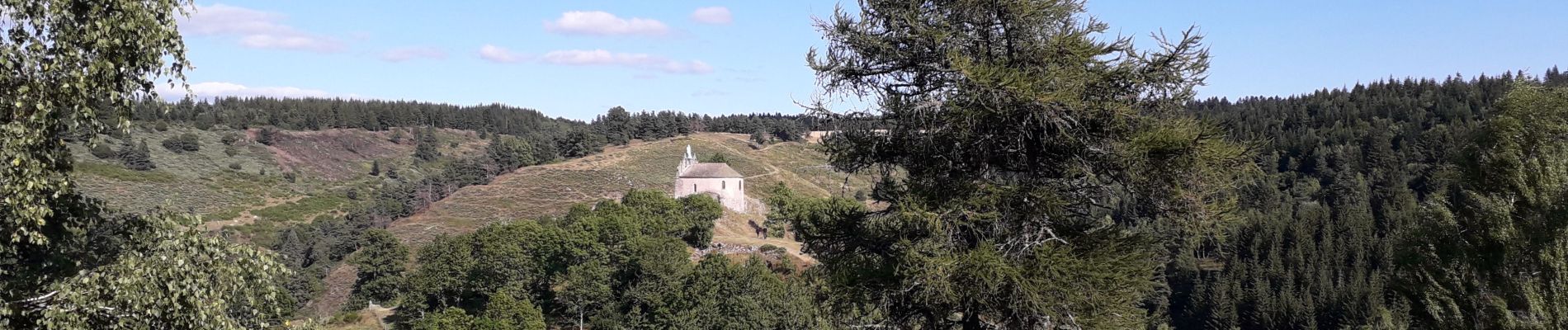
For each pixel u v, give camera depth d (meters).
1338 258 71.12
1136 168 12.98
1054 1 13.23
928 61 13.92
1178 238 14.73
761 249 83.19
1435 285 18.52
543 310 67.81
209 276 11.93
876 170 15.20
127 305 11.12
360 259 86.12
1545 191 17.86
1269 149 121.44
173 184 141.25
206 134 187.75
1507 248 17.84
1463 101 126.06
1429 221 19.45
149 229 12.03
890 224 14.77
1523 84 19.06
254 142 195.62
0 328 10.53
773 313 48.72
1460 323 18.14
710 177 112.38
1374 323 44.81
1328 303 63.03
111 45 11.12
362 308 81.19
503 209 123.00
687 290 57.72
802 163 170.25
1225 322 65.44
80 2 11.16
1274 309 64.19
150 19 11.28
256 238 122.88
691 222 87.12
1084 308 14.10
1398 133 116.25
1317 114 141.88
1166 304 64.69
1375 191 92.44
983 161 13.80
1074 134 13.16
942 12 13.86
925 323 15.14
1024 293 12.98
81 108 10.98
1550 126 18.19
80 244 12.12
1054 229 14.27
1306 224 81.56
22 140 10.32
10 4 10.57
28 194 10.41
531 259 68.62
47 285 11.36
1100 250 14.05
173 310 11.45
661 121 194.75
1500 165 18.83
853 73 14.34
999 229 13.90
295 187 167.88
